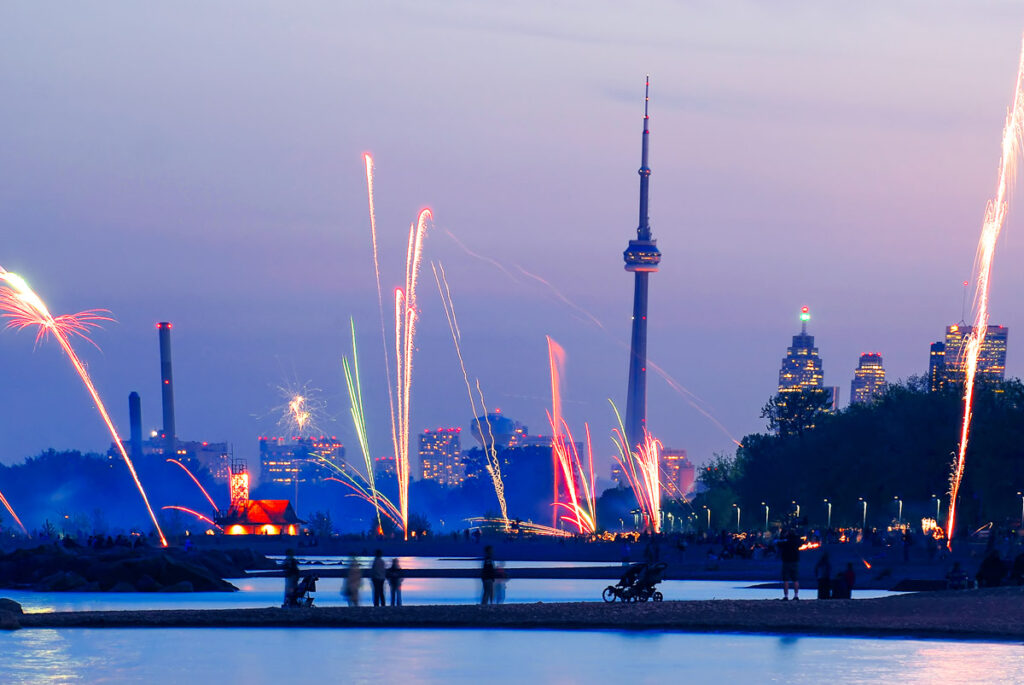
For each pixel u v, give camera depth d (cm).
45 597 8531
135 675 4066
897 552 13475
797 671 4106
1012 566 7838
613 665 4259
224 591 9275
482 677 4016
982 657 4425
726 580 10819
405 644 4847
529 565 14338
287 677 4019
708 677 3997
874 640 4919
